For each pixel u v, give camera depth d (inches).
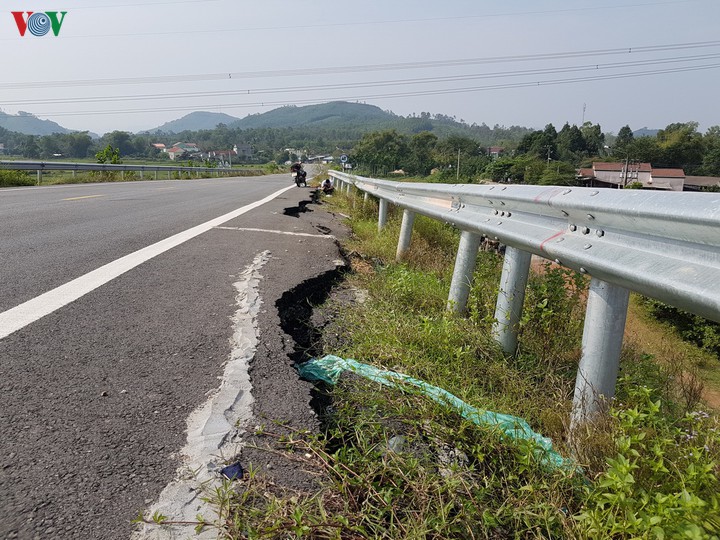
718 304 59.1
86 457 76.1
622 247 84.7
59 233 269.3
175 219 354.3
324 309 169.8
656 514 64.9
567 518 71.7
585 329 93.1
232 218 378.0
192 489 70.2
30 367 105.4
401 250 261.7
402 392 107.2
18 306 143.6
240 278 189.3
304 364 120.2
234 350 119.9
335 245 281.7
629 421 79.4
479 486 79.0
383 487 76.2
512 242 131.8
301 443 83.6
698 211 63.4
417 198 238.5
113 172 1106.1
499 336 140.4
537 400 114.4
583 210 93.6
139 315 141.2
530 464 82.7
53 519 63.6
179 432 84.1
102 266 196.1
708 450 81.0
